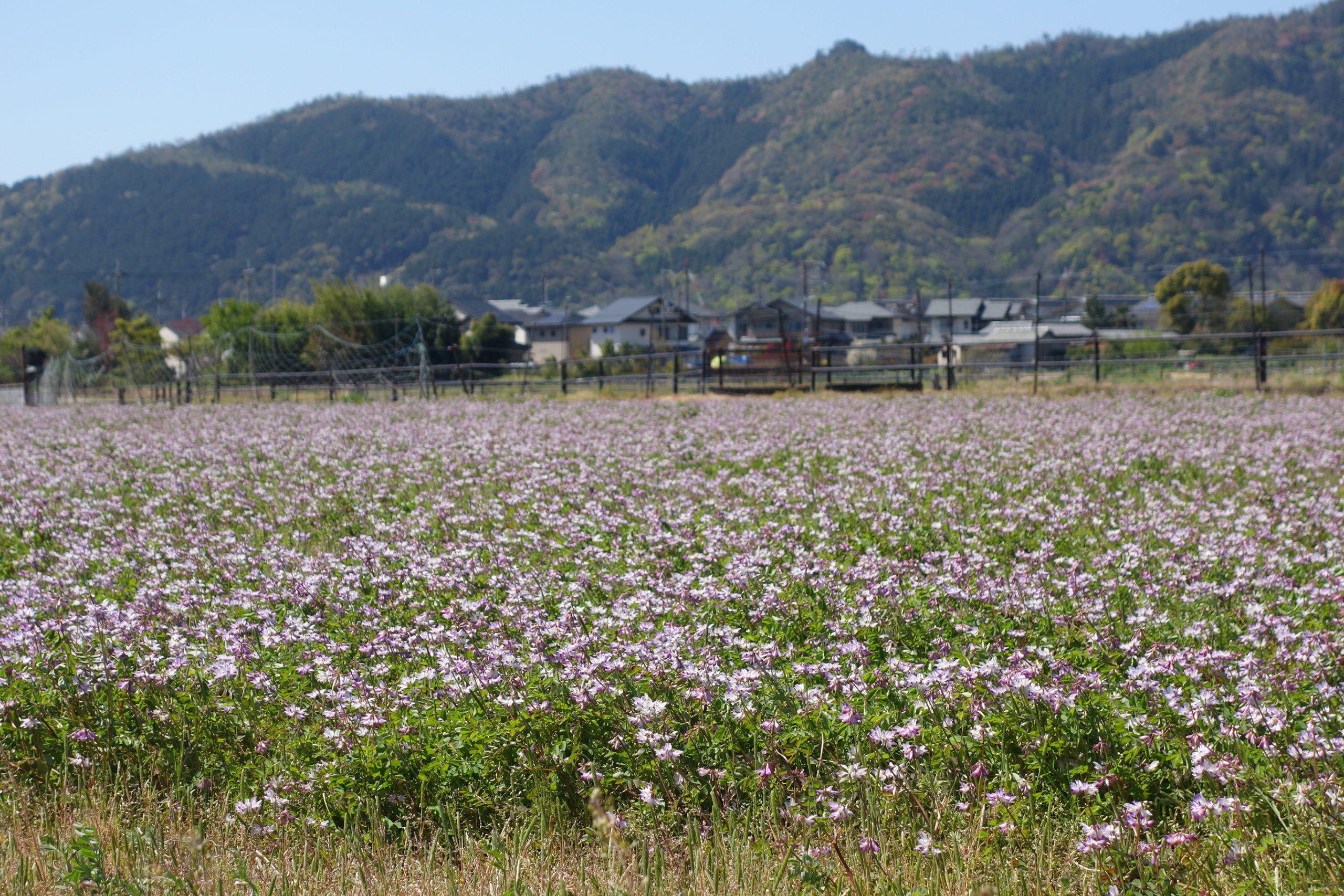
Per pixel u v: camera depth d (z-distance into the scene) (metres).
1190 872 4.42
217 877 4.60
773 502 12.08
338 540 10.88
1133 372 38.81
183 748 5.72
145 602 7.91
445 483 14.20
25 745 5.92
